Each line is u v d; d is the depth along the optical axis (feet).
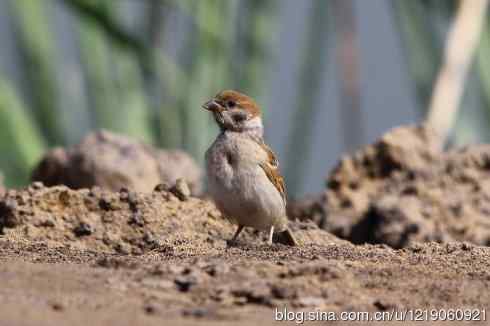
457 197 46.62
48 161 47.26
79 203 35.09
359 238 46.78
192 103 64.39
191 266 25.53
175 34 66.18
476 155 48.42
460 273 26.91
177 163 48.39
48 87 64.54
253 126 33.86
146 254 30.86
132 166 46.57
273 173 33.55
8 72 64.69
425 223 45.21
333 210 47.65
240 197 32.99
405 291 24.86
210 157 33.42
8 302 21.45
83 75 64.18
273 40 67.10
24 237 33.94
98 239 34.17
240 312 22.21
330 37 66.64
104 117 63.87
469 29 56.29
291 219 48.88
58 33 69.41
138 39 62.64
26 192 35.09
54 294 22.49
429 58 61.05
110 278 24.21
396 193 47.34
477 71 59.88
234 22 66.23
